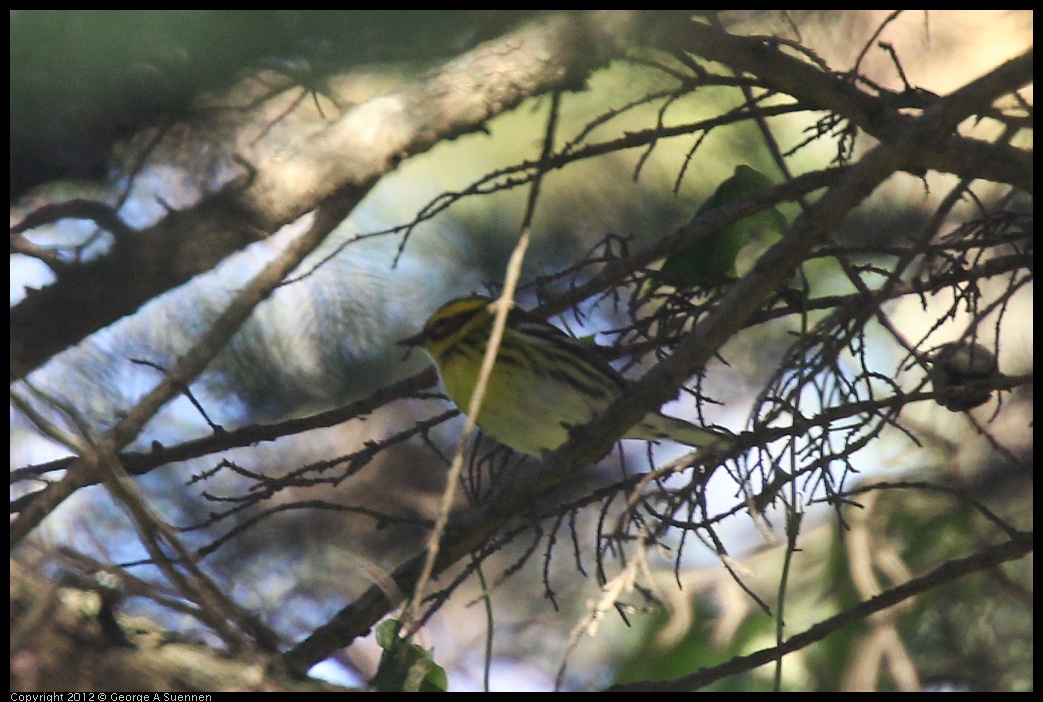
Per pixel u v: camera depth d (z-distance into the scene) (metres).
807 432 8.02
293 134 11.42
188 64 8.35
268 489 9.31
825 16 12.88
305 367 14.77
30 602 6.81
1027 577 14.16
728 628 14.34
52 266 9.01
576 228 15.12
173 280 9.25
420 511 16.61
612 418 8.05
